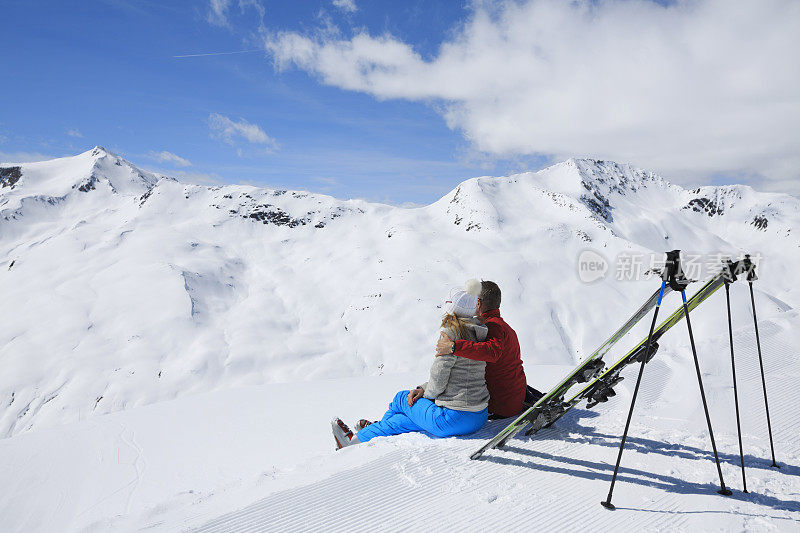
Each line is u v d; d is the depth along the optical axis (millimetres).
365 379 10008
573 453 3141
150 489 5262
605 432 3533
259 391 9461
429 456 3092
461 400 3271
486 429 3531
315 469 3082
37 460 6680
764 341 5637
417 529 2264
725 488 2523
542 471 2879
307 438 6297
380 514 2412
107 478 5812
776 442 3266
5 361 96812
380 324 105438
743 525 2186
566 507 2441
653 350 2502
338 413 7402
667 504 2432
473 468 2936
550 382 7250
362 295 118500
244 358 94500
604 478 2770
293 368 93000
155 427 7594
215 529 2312
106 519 2656
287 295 124625
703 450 3150
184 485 5203
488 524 2291
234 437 6656
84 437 7414
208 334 103688
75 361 95125
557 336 100938
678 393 4555
